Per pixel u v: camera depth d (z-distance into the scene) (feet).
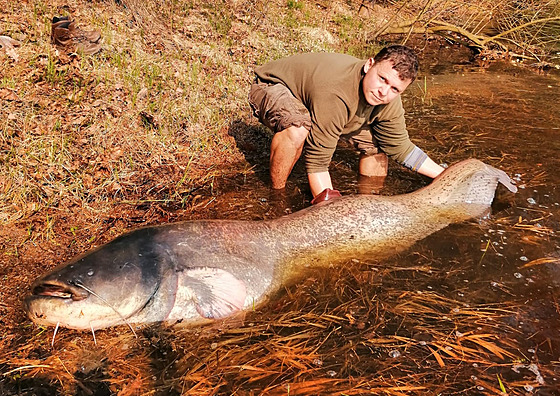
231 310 5.11
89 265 4.90
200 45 11.53
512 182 7.34
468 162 7.25
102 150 7.65
